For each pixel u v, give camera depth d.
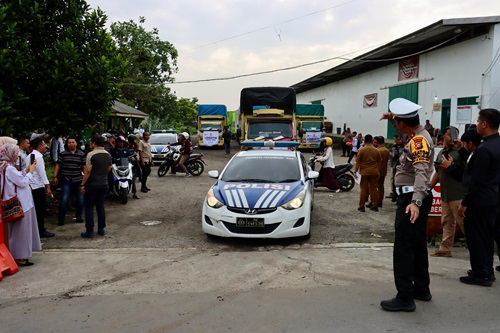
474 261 4.84
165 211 10.02
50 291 4.95
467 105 20.75
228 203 7.12
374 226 8.49
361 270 5.54
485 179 4.70
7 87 8.65
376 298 4.46
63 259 6.28
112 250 6.79
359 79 34.72
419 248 4.24
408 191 4.01
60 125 9.72
